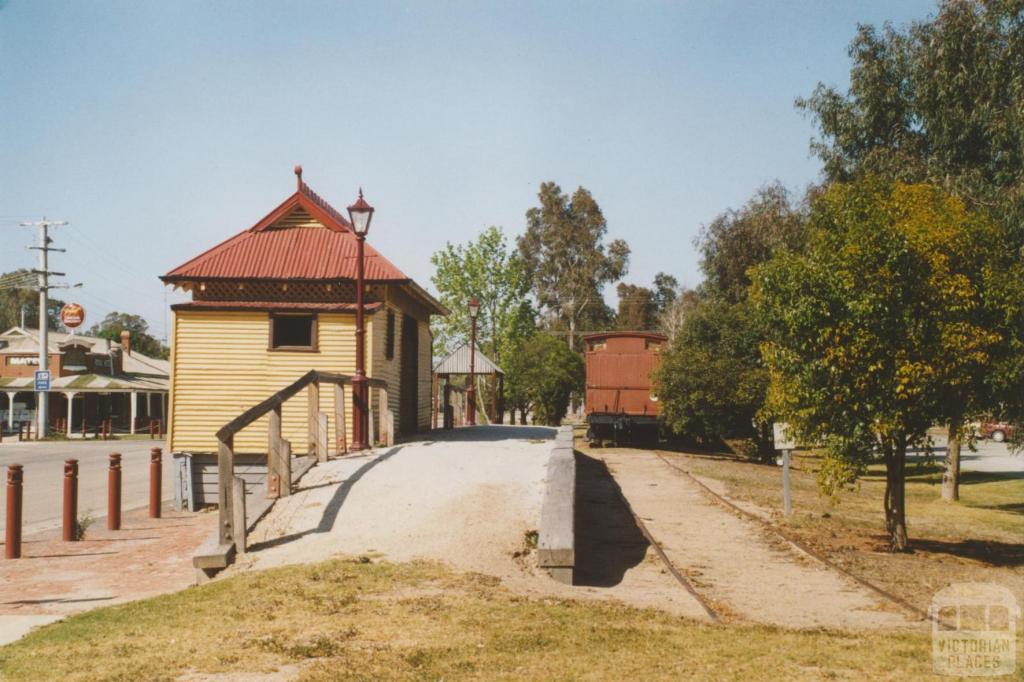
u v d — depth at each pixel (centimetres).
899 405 1249
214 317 1844
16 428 6100
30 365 6391
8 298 10706
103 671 605
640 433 3444
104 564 1104
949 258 1241
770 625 811
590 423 3341
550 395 5356
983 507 2317
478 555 983
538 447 1823
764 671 638
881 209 1288
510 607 793
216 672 604
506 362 5612
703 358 3011
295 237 2031
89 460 3378
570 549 955
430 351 2802
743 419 3064
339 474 1350
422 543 1007
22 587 966
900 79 2830
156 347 11325
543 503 1155
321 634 698
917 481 3116
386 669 615
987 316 1255
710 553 1220
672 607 880
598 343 3419
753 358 3069
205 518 1602
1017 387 1251
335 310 1833
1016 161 2344
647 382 3316
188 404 1822
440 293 5809
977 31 2428
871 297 1220
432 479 1324
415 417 2430
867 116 2848
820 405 1294
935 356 1223
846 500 2128
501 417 3806
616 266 7425
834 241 1314
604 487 2009
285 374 1836
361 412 1658
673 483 2103
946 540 1526
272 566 938
